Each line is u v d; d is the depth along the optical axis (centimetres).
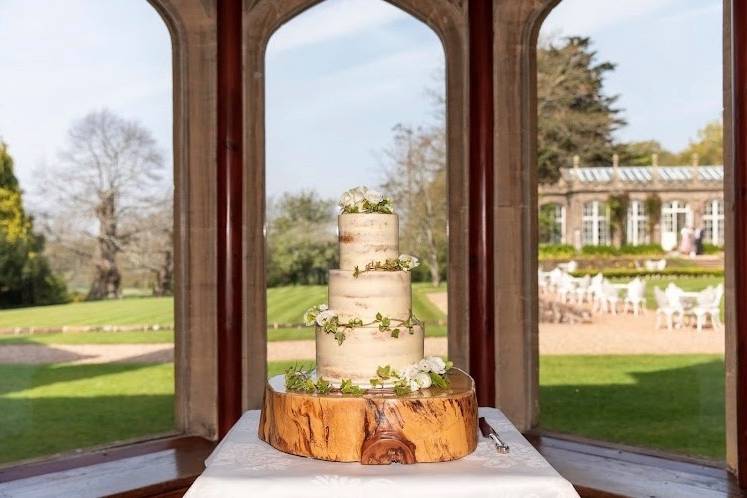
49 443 485
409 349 208
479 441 216
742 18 280
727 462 307
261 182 390
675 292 573
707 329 566
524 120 385
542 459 194
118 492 293
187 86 381
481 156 377
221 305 371
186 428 384
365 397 191
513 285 385
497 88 383
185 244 385
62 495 288
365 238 210
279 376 237
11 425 521
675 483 296
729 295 301
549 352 611
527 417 389
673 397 548
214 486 173
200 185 382
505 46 382
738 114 282
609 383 585
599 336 593
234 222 369
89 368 602
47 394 587
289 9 392
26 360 580
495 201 384
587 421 510
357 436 190
